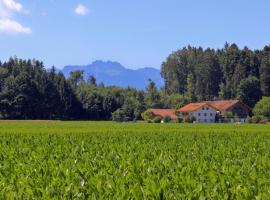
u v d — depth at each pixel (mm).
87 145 29250
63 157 21234
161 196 11125
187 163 17359
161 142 32906
